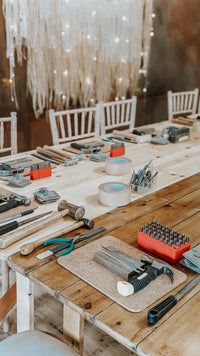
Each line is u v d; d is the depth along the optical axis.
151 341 0.75
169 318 0.82
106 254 1.02
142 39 3.75
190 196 1.51
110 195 1.37
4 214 1.25
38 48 2.92
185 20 4.15
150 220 1.29
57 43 3.03
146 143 2.27
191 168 1.85
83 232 1.18
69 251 1.06
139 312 0.83
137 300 0.86
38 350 1.04
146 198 1.48
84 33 3.20
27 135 3.12
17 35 2.76
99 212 1.33
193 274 0.99
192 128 2.68
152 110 4.23
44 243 1.09
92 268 0.98
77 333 1.09
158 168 1.82
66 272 0.97
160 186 1.60
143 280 0.90
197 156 2.04
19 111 2.99
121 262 0.98
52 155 1.89
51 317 1.85
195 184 1.64
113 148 1.92
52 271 0.97
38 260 1.02
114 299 0.86
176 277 0.96
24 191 1.48
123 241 1.13
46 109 3.18
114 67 3.58
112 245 1.10
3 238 1.08
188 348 0.74
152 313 0.80
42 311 1.89
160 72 4.12
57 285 0.92
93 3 3.17
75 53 3.19
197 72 4.59
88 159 1.93
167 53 4.11
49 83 3.10
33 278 0.95
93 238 1.15
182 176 1.73
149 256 1.02
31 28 2.83
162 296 0.88
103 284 0.92
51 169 1.71
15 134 2.28
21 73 2.89
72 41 3.13
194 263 0.99
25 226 1.19
